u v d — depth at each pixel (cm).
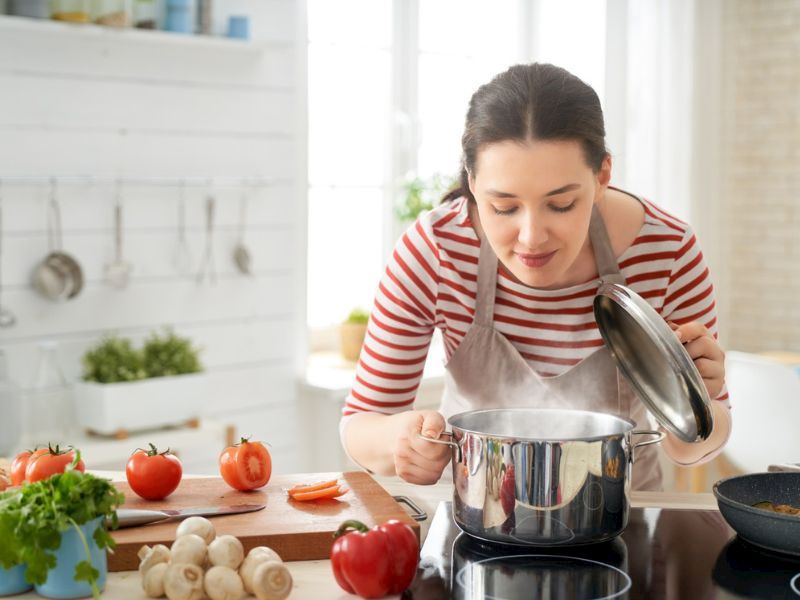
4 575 118
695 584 119
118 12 280
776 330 448
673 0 409
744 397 286
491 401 175
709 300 168
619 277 161
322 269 379
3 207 275
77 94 287
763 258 450
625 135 402
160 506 143
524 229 131
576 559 127
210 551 118
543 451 127
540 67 136
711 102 432
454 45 403
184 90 309
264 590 114
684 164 416
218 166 318
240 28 311
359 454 159
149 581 117
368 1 379
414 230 168
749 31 445
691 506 152
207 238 318
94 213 293
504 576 122
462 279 166
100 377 282
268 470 152
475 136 134
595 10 397
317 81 369
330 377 342
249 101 324
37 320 284
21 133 277
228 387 326
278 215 334
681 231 164
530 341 169
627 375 150
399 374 167
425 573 123
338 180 378
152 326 308
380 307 168
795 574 122
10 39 273
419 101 396
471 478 131
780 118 440
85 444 272
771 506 136
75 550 117
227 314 325
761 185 447
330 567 128
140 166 301
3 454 257
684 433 137
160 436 284
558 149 128
